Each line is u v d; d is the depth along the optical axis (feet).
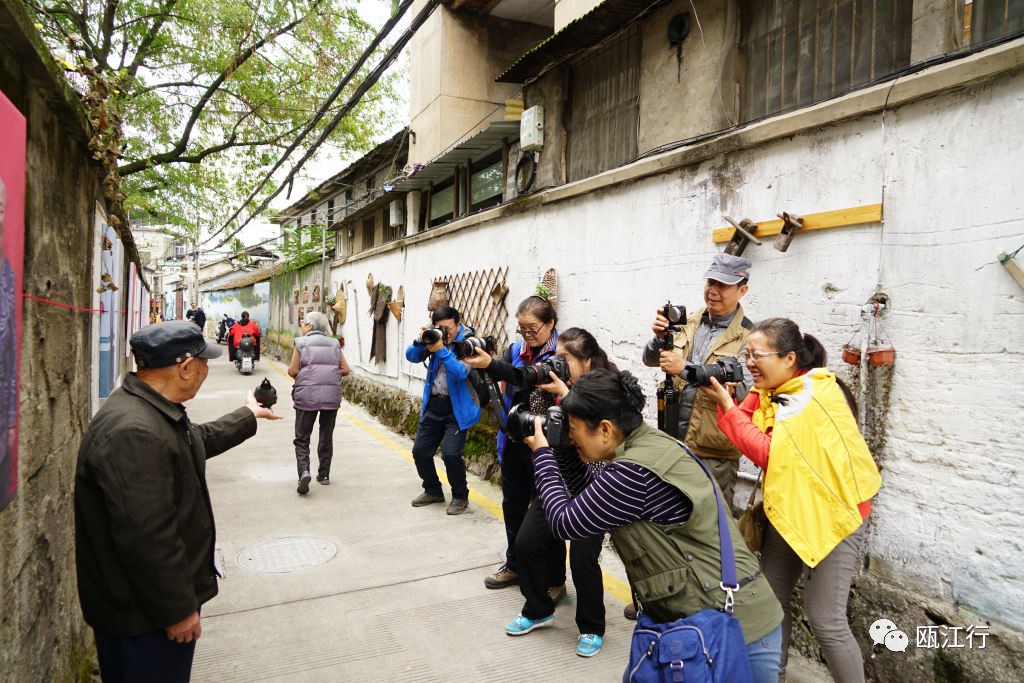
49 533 7.00
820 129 10.04
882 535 9.13
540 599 10.37
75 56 8.95
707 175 12.28
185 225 41.01
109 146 9.05
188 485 6.31
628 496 5.68
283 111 36.47
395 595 11.85
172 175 37.17
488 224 21.15
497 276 20.33
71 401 8.28
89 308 9.91
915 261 8.73
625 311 14.49
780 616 5.89
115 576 5.77
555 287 16.93
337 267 43.60
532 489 11.89
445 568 13.15
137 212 36.06
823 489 7.00
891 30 9.90
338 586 12.22
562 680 9.16
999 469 7.77
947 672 8.10
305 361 18.58
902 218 8.88
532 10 30.68
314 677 9.12
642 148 14.65
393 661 9.59
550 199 17.21
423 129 31.78
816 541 6.97
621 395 6.16
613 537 5.98
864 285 9.36
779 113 11.64
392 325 31.55
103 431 5.74
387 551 14.06
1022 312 7.57
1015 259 7.56
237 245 59.93
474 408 15.90
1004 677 7.56
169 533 5.76
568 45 16.25
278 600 11.58
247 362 51.49
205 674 9.15
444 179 29.84
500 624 10.82
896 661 8.63
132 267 23.97
